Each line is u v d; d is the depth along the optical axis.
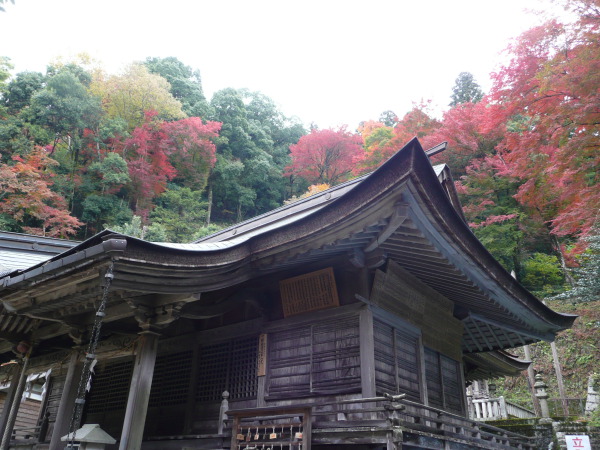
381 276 6.88
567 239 27.42
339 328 6.84
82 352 7.16
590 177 21.72
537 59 17.84
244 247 6.49
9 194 27.06
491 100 19.64
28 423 13.34
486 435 7.85
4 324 8.00
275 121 60.19
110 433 8.84
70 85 32.78
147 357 6.00
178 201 37.91
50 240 11.71
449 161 30.03
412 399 7.27
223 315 8.35
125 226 28.36
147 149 37.31
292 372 7.07
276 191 50.56
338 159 43.34
